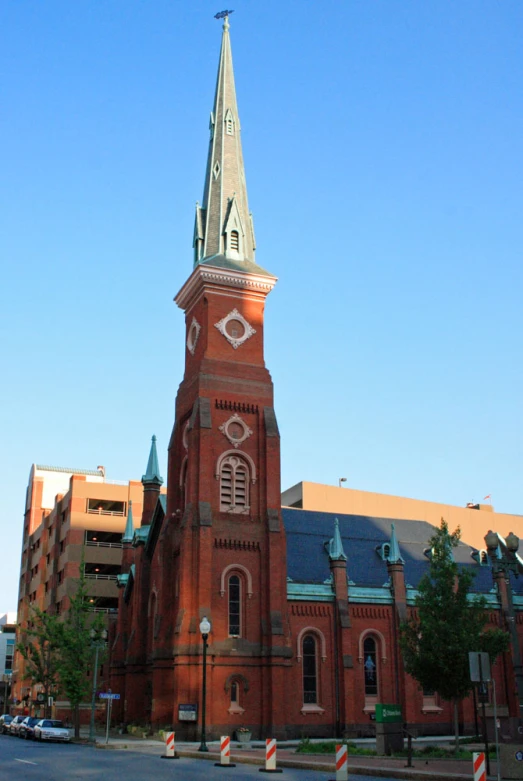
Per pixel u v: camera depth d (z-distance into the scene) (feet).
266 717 177.37
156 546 216.95
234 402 202.18
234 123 238.27
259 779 94.58
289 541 220.23
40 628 259.80
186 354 219.41
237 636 182.60
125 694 220.23
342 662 199.72
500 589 226.99
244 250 221.25
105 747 161.68
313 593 204.54
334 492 344.69
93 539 343.87
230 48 250.57
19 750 151.64
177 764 117.60
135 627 217.97
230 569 187.01
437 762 115.44
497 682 219.00
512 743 94.43
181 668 173.47
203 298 210.59
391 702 204.95
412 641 146.30
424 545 246.47
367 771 104.27
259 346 211.41
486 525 381.81
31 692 350.02
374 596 212.84
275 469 199.31
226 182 228.63
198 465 191.62
